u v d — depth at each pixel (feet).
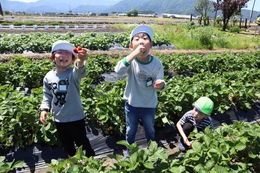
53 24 39.52
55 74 5.15
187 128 5.97
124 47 21.31
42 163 6.02
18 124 6.03
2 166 4.51
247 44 26.86
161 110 7.58
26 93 10.22
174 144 7.11
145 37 5.02
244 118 8.80
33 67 10.34
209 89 8.27
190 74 13.82
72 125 5.25
